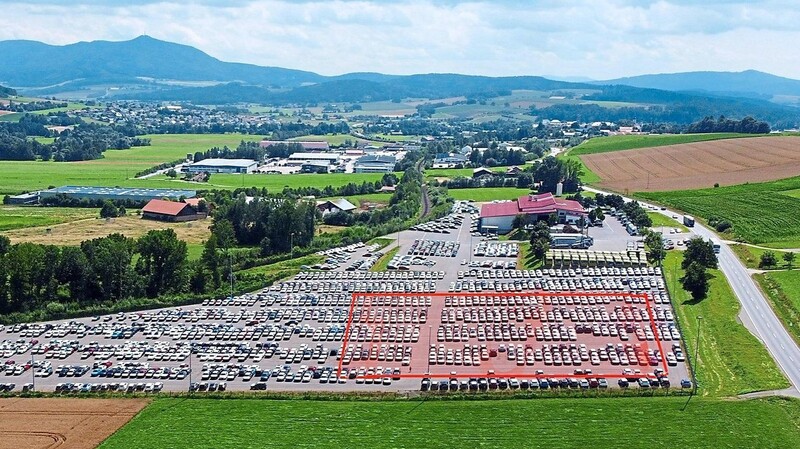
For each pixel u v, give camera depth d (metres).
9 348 197.62
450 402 165.38
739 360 180.38
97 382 178.12
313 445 147.00
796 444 144.12
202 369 184.25
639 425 152.75
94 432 152.25
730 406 159.12
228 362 188.25
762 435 147.50
